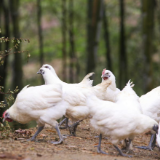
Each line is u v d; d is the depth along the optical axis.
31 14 31.20
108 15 30.80
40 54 29.88
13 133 12.43
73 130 13.17
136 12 29.69
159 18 27.12
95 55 22.55
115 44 31.70
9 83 32.38
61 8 30.45
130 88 11.77
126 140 11.55
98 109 9.87
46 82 13.98
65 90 12.27
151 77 19.70
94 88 12.34
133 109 10.40
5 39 12.24
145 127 10.10
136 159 10.43
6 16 22.44
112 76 14.98
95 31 22.27
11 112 10.95
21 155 8.82
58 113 10.71
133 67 31.73
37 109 10.53
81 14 30.12
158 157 11.55
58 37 33.16
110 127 9.90
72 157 9.30
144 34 19.59
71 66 31.80
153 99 12.80
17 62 22.17
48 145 10.66
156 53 27.98
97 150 10.66
